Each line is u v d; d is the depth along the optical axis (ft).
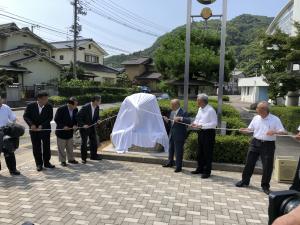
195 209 17.51
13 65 105.81
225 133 28.99
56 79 117.60
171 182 21.94
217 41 63.77
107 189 20.21
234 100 163.43
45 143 24.56
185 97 30.30
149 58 179.52
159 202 18.30
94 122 26.96
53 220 15.74
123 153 28.55
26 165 25.85
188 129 27.76
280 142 40.29
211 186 21.36
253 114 80.38
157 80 169.48
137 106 29.40
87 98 100.94
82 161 26.66
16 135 22.77
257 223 16.07
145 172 24.25
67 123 25.55
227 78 61.21
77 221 15.67
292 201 3.57
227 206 18.07
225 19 28.58
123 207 17.47
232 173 24.71
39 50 122.62
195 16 29.37
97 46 157.89
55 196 18.88
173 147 25.82
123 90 126.21
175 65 54.95
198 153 23.90
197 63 54.19
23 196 18.84
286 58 42.98
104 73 153.17
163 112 38.11
